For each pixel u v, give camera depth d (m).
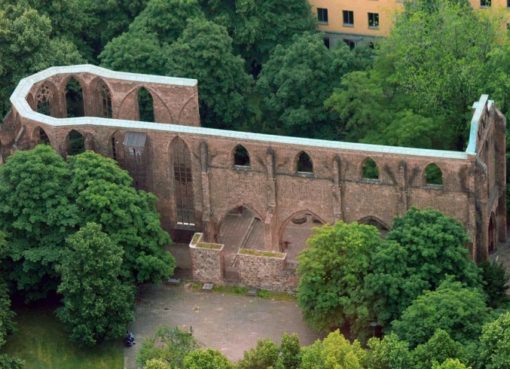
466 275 190.00
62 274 194.50
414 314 180.38
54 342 199.12
